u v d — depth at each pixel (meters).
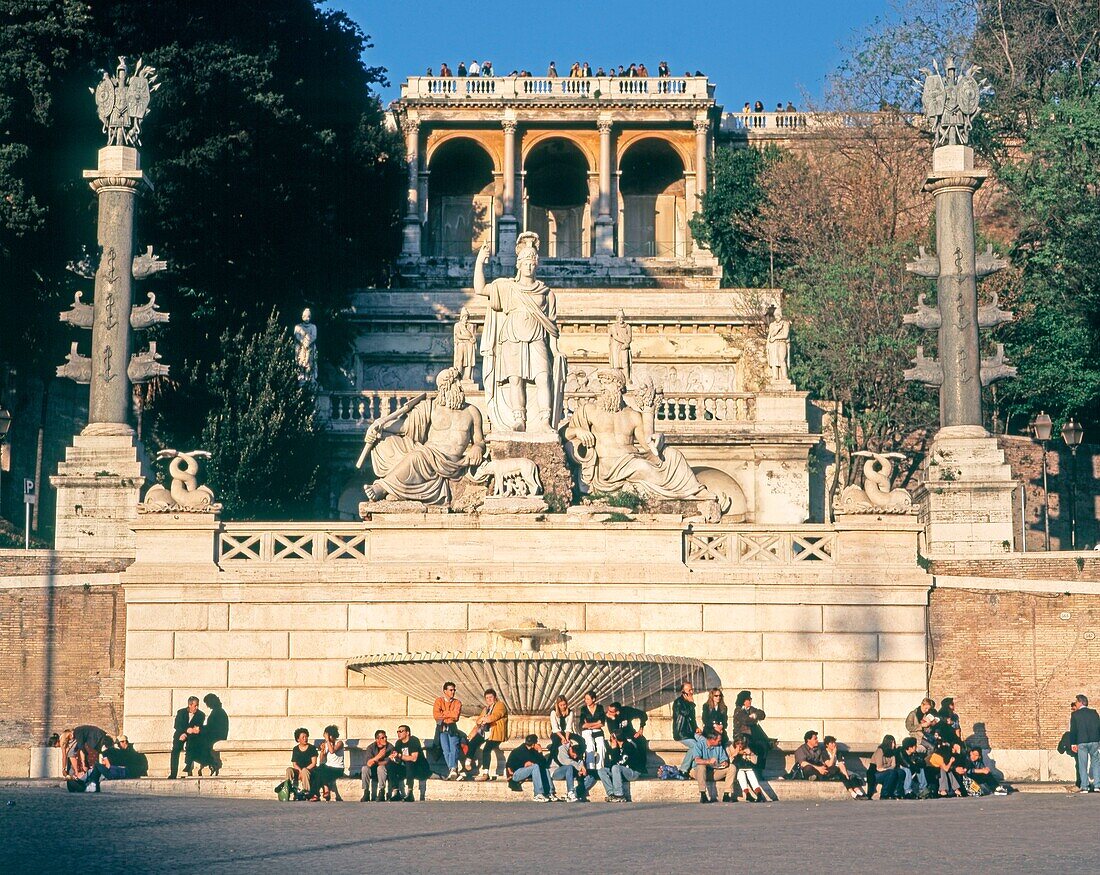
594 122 72.06
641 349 54.78
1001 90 56.25
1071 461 47.72
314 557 33.75
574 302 55.81
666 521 33.69
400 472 34.19
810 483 47.75
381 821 23.89
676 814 25.41
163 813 24.69
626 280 66.25
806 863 19.36
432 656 31.22
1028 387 49.09
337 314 52.16
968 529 36.66
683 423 47.78
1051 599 33.72
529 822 23.94
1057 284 49.62
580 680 31.27
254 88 47.59
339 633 33.34
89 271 45.75
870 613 33.59
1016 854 20.09
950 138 39.69
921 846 20.91
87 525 36.47
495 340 35.62
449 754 30.16
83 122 44.34
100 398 37.94
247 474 42.78
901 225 56.09
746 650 33.41
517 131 72.00
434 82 72.06
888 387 48.41
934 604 33.81
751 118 73.75
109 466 37.03
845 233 55.12
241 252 48.34
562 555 33.59
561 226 75.88
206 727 32.75
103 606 33.69
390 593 33.38
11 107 42.72
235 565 33.62
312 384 47.66
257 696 33.22
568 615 33.38
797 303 51.16
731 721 33.25
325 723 33.12
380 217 62.97
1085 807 25.98
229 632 33.38
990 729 33.50
